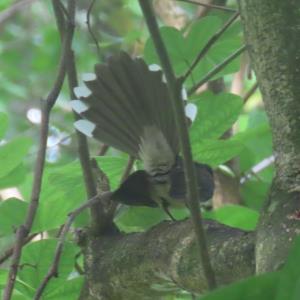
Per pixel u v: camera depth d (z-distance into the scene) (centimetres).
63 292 742
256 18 558
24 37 1750
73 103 738
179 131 477
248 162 952
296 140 543
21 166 768
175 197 722
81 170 755
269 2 551
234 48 839
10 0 1296
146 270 656
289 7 549
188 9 1310
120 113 736
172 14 1307
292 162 541
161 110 730
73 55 739
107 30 1524
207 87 1014
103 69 741
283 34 549
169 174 729
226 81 1502
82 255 821
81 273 809
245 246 562
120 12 1512
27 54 1744
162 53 464
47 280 643
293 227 501
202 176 728
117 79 738
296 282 299
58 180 762
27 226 634
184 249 613
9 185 775
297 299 298
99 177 776
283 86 550
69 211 767
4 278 734
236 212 824
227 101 774
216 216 825
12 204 744
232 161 956
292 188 530
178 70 844
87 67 1521
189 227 627
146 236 665
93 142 1273
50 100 698
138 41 1218
